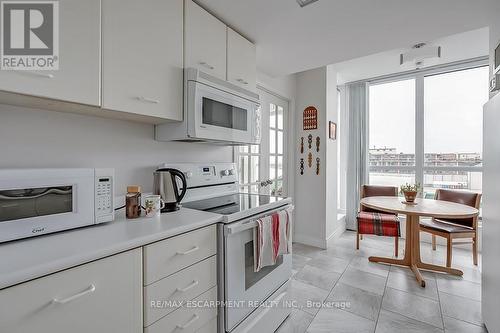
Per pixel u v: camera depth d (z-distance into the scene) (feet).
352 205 12.96
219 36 5.15
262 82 8.66
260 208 4.64
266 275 4.76
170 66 4.18
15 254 2.27
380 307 6.13
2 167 3.26
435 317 5.73
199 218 3.70
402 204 8.46
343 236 11.97
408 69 11.46
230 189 6.48
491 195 4.85
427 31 5.72
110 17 3.32
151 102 3.90
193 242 3.40
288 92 10.43
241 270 4.08
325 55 7.07
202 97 4.58
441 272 7.98
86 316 2.31
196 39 4.62
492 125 4.80
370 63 10.69
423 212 7.25
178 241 3.20
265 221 4.45
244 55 5.87
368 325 5.47
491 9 4.83
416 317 5.74
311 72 10.70
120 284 2.59
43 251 2.35
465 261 8.91
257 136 6.18
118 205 4.31
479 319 5.64
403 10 4.89
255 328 4.31
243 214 4.19
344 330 5.32
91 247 2.45
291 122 10.79
